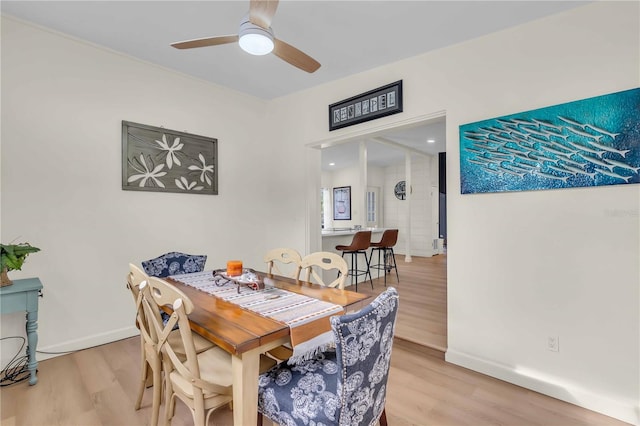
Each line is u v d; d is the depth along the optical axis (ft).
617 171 5.82
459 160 7.80
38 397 6.40
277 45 5.93
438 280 16.96
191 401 4.34
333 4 6.64
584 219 6.20
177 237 10.41
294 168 12.09
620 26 5.83
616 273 5.90
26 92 7.64
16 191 7.54
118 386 6.80
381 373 4.09
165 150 10.05
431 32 7.51
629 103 5.71
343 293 5.88
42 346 7.90
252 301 5.38
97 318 8.76
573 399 6.28
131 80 9.36
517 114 6.93
